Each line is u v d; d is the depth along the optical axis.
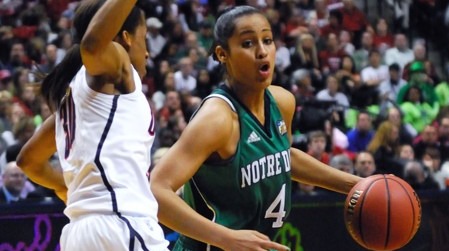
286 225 10.98
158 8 21.16
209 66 19.47
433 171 16.31
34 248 9.77
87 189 5.38
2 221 9.64
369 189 6.30
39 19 20.67
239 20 6.23
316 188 12.90
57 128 5.66
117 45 5.43
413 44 24.80
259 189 6.27
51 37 19.98
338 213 11.30
